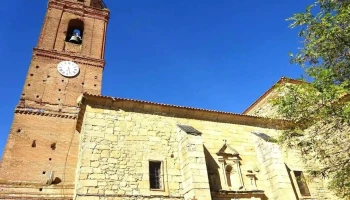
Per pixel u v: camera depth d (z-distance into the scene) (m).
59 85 26.58
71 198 19.00
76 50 30.22
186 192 14.17
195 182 13.77
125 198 13.12
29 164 21.55
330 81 9.81
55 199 18.88
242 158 17.28
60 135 23.91
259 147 17.67
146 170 14.37
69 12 32.72
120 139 14.86
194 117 17.84
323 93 9.73
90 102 15.55
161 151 15.44
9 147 21.61
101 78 29.06
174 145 15.98
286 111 11.20
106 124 15.09
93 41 31.73
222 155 16.70
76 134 24.41
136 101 16.25
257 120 19.48
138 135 15.44
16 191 18.69
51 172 21.50
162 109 17.06
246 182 16.34
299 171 18.19
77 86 27.30
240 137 18.22
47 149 22.81
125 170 13.95
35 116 24.00
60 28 30.80
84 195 12.51
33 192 19.03
